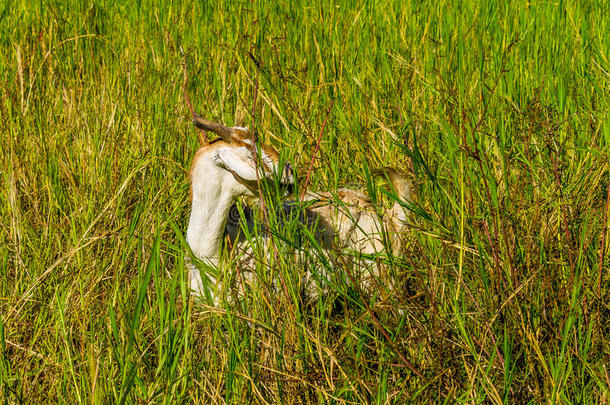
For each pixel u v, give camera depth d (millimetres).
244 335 7516
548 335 7535
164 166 10898
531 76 12297
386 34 14055
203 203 8188
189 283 8359
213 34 14445
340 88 11781
